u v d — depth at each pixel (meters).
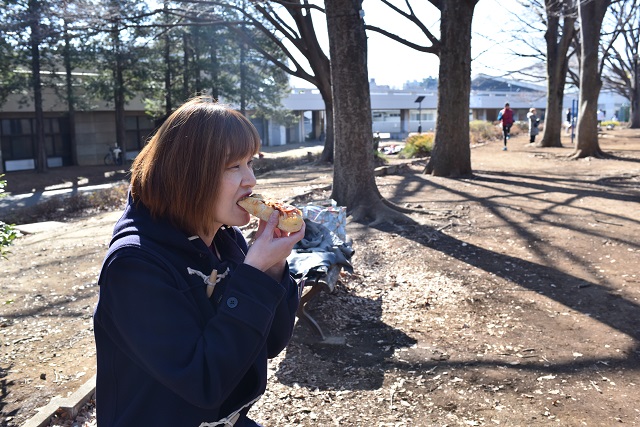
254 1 13.77
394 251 7.30
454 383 3.93
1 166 29.92
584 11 17.83
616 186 12.15
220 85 27.80
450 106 13.95
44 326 5.36
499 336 4.70
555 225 8.48
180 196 1.35
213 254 1.49
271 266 1.41
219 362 1.22
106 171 28.19
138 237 1.32
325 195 11.53
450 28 13.45
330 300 5.46
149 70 27.97
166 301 1.25
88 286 6.62
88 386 3.82
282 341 1.61
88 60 26.08
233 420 1.46
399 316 5.15
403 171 15.53
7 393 4.01
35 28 14.83
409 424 3.44
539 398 3.71
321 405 3.67
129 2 14.16
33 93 28.67
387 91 57.56
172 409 1.30
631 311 5.16
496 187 12.27
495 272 6.38
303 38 18.22
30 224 11.64
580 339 4.61
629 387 3.82
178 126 1.36
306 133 61.00
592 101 18.23
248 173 1.42
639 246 7.21
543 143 24.33
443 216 9.13
